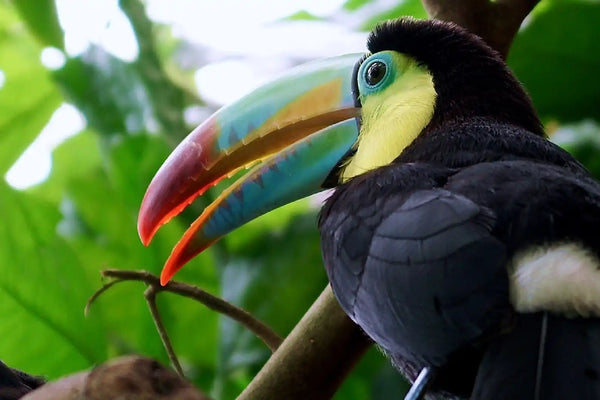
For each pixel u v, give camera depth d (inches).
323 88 159.0
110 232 204.1
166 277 158.1
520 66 202.4
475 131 139.0
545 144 137.3
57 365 180.4
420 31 153.3
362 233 126.6
